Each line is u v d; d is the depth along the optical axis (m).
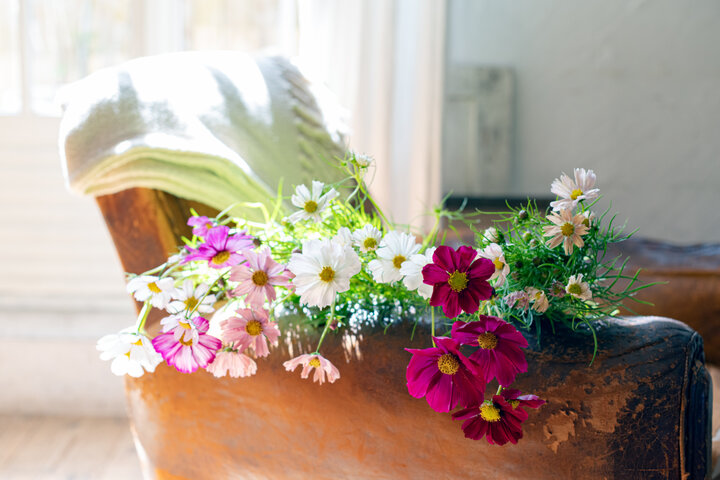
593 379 0.72
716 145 2.71
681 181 2.71
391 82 2.06
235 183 0.96
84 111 0.95
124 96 0.97
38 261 2.23
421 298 0.81
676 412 0.72
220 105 1.11
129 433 2.10
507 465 0.73
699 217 2.73
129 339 0.67
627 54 2.65
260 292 0.70
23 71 2.18
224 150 0.98
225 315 0.77
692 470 0.73
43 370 2.19
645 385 0.72
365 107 2.07
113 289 2.25
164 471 0.82
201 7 2.28
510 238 0.78
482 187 2.65
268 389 0.77
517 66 2.63
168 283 0.69
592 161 2.69
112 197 0.92
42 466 1.86
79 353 2.18
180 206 0.97
